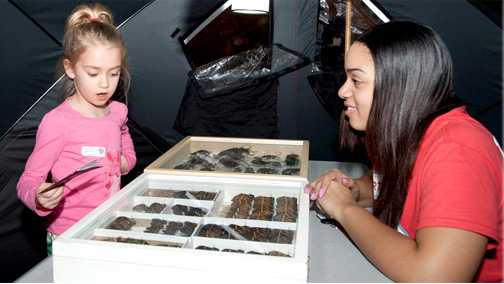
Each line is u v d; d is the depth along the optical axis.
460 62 2.82
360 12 2.81
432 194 0.83
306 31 2.97
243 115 3.14
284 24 2.96
